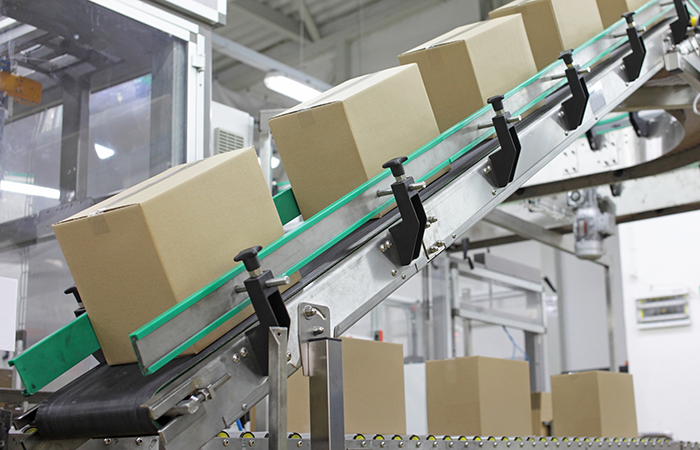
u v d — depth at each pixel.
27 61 1.95
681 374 5.92
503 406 2.32
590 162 3.70
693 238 6.04
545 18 1.91
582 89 1.78
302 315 1.07
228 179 1.07
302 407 1.84
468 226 1.45
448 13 4.62
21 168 1.92
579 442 2.18
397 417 1.92
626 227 6.40
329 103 1.28
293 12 4.83
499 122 1.50
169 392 0.89
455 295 4.56
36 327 1.89
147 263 0.97
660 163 3.52
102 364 1.15
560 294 7.45
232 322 1.03
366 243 1.24
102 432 0.95
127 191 1.16
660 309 6.11
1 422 1.23
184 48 2.25
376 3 4.88
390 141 1.34
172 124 2.20
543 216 4.76
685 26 2.33
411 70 1.42
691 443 2.75
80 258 1.04
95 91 2.11
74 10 1.98
